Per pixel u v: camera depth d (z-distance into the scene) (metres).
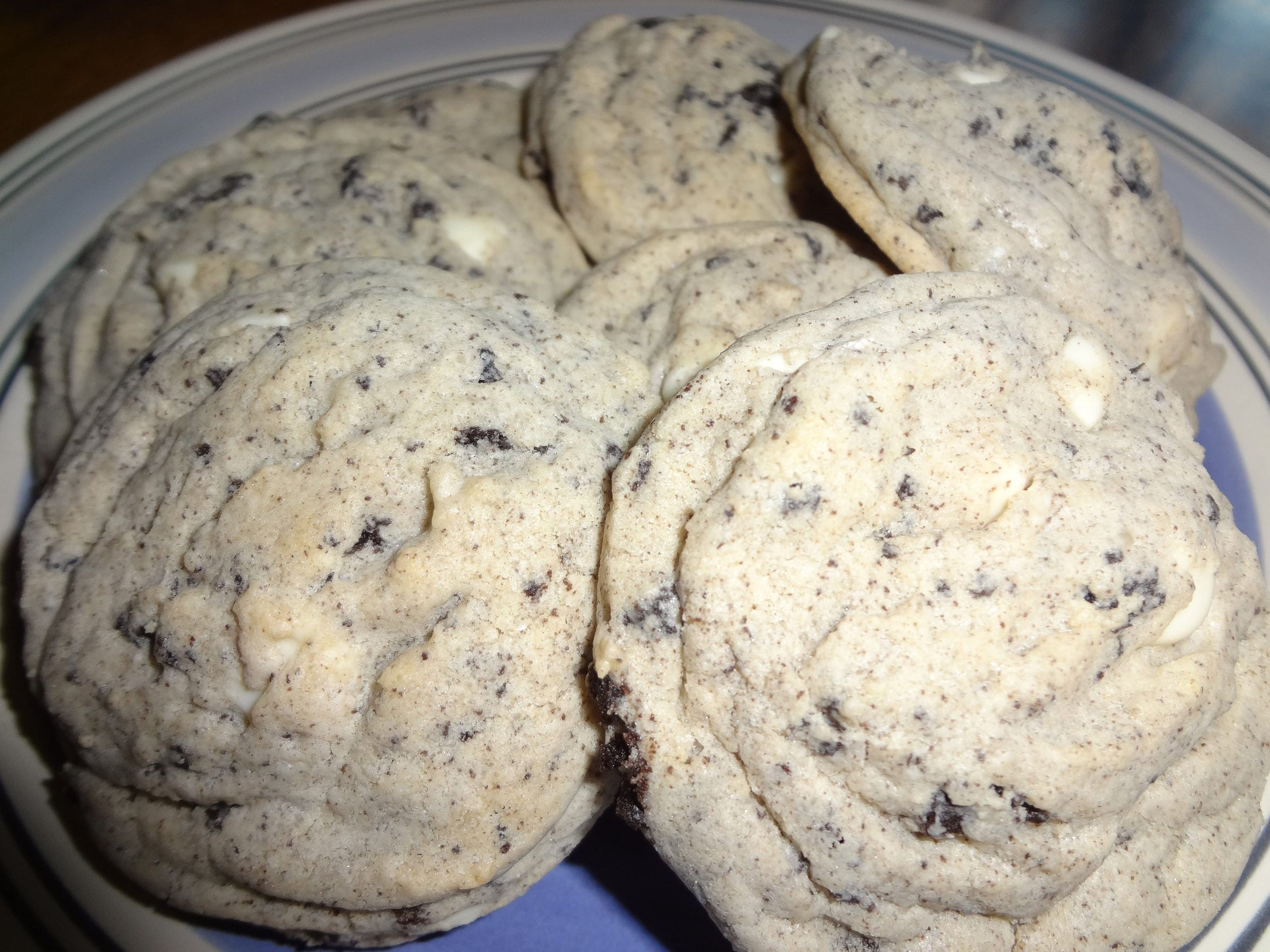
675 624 0.11
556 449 0.12
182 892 0.12
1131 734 0.10
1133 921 0.11
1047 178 0.14
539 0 0.24
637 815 0.11
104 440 0.13
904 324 0.11
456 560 0.11
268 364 0.12
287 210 0.16
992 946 0.11
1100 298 0.14
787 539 0.10
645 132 0.17
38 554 0.12
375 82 0.23
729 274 0.15
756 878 0.11
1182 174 0.21
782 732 0.10
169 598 0.11
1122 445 0.11
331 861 0.11
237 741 0.11
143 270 0.15
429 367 0.12
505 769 0.11
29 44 0.25
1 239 0.19
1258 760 0.12
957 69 0.16
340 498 0.11
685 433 0.11
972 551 0.10
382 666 0.11
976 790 0.10
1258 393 0.18
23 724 0.15
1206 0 0.27
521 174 0.18
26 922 0.13
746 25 0.21
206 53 0.23
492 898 0.12
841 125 0.14
